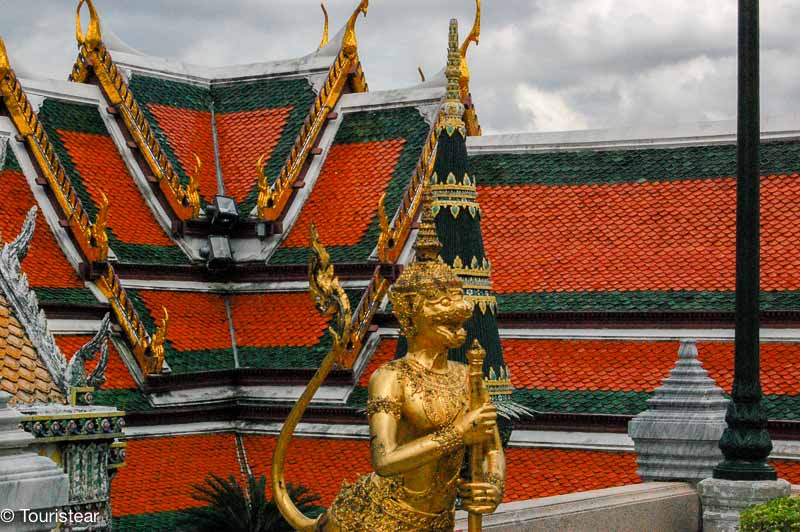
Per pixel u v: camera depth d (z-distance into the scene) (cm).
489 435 1198
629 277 4316
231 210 4747
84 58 4928
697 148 4584
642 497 2189
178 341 4416
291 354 4438
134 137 4828
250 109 5219
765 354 3978
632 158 4650
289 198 4850
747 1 2191
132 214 4669
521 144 4784
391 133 4919
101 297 4294
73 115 4762
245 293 4728
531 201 4656
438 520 1229
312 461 4206
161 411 4181
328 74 5075
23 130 4425
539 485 3903
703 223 4403
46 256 4269
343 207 4784
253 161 5034
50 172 4400
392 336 4431
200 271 4678
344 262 4534
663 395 2538
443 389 1220
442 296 1224
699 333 4119
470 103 4856
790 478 3672
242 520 3453
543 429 4025
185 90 5225
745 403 2208
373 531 1219
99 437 2019
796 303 3991
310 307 4584
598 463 3922
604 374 4112
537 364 4216
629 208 4528
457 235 2648
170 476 4066
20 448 1368
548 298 4344
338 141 5006
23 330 2133
